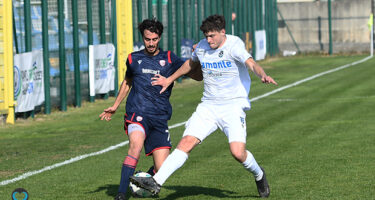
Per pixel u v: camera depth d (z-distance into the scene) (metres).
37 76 45.62
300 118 39.84
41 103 46.22
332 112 42.25
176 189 21.31
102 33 55.25
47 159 27.89
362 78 66.50
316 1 115.69
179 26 72.19
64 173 24.56
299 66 87.12
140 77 19.53
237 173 23.88
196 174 23.83
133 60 19.67
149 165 26.06
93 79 52.94
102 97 55.50
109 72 56.16
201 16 79.06
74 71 50.47
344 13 112.44
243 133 18.42
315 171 23.72
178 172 24.27
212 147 30.00
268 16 106.38
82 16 52.97
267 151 28.52
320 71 77.31
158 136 19.75
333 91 55.69
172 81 19.42
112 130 37.53
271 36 108.38
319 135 32.81
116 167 25.70
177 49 72.12
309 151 28.16
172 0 71.62
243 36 92.00
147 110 19.34
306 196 19.73
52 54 48.69
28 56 44.28
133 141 18.81
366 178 22.28
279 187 21.14
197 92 58.91
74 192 21.09
